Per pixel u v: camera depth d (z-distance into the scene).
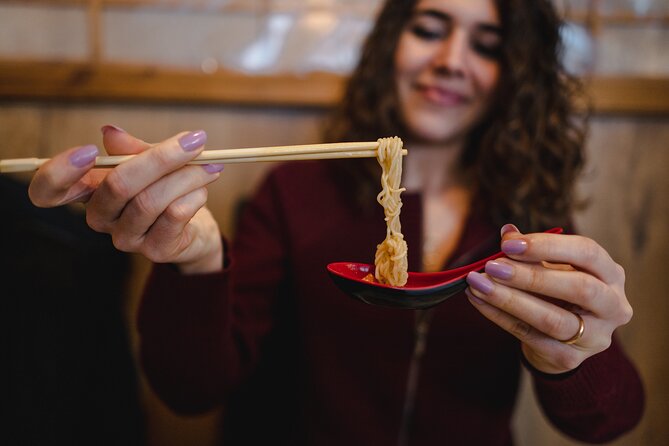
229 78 0.70
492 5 0.49
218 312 0.40
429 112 0.52
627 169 0.76
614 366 0.41
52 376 0.52
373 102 0.56
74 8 0.69
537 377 0.39
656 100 0.71
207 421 0.79
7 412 0.50
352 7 0.72
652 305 0.79
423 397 0.52
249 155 0.32
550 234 0.33
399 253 0.37
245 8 0.71
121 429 0.60
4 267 0.51
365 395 0.52
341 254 0.53
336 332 0.52
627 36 0.73
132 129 0.72
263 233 0.56
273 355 0.61
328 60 0.73
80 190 0.32
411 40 0.52
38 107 0.70
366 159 0.53
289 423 0.57
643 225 0.77
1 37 0.69
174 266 0.39
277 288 0.56
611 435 0.45
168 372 0.43
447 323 0.51
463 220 0.56
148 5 0.70
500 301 0.33
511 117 0.52
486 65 0.51
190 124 0.72
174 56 0.71
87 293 0.57
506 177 0.53
